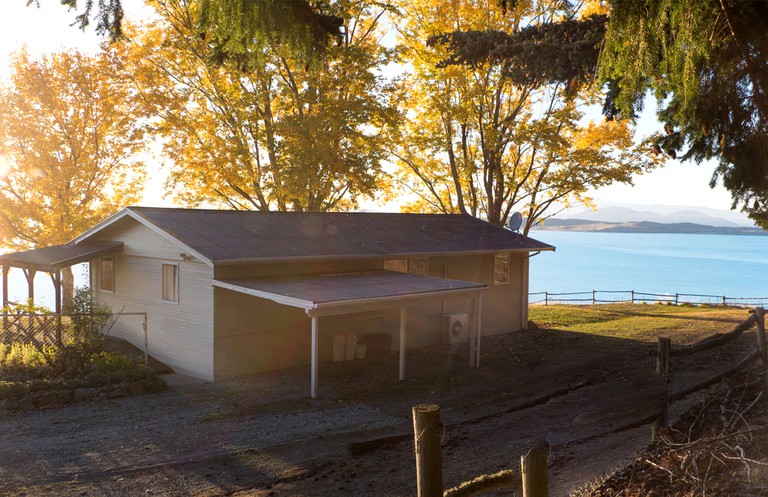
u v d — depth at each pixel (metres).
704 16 4.83
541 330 24.36
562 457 8.34
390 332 19.66
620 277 127.06
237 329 15.93
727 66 6.30
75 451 9.91
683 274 134.38
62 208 25.50
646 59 4.90
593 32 11.27
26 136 25.30
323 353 17.84
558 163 26.91
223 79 25.41
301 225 19.80
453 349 20.00
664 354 7.52
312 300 13.63
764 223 9.41
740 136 7.12
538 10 24.27
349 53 24.05
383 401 13.41
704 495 4.92
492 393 14.02
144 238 17.89
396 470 8.86
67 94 25.72
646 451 6.98
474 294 17.05
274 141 25.45
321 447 10.23
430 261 20.98
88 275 20.33
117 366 14.44
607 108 9.80
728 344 17.48
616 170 25.81
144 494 8.22
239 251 15.78
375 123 26.80
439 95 26.59
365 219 22.56
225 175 25.67
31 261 17.78
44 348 14.42
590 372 15.95
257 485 8.53
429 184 30.89
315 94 24.11
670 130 8.05
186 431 11.09
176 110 25.50
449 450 9.75
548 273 138.50
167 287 17.11
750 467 5.42
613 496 5.70
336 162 24.00
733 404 7.15
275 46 5.98
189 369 16.22
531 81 12.49
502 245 22.92
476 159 28.91
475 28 25.16
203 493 8.25
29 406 12.36
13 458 9.55
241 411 12.50
